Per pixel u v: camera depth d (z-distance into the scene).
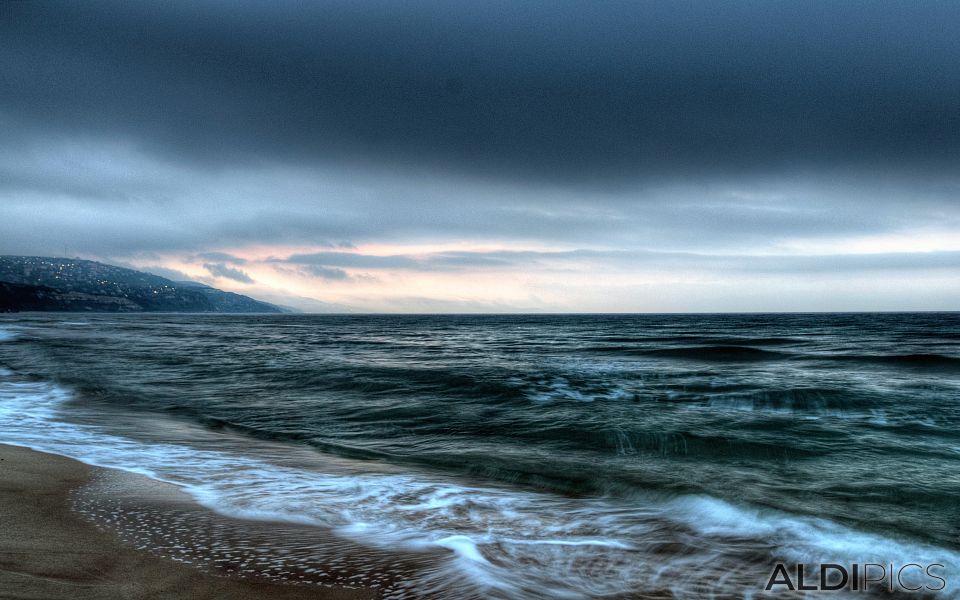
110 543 4.91
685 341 44.94
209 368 22.56
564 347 37.72
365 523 6.00
